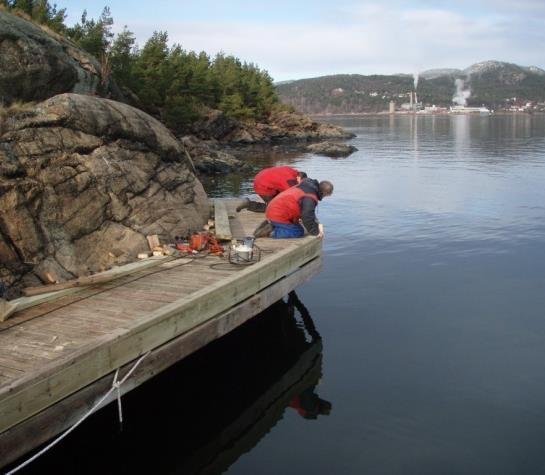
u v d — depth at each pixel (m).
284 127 62.19
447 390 6.35
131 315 5.86
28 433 4.41
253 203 12.01
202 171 27.97
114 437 5.65
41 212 7.32
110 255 7.74
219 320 6.49
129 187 8.62
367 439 5.45
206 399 6.38
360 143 53.94
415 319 8.59
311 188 8.97
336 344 7.71
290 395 6.37
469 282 10.40
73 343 5.19
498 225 15.27
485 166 30.95
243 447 5.41
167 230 8.79
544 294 9.66
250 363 7.24
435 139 58.28
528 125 95.44
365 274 10.94
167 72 43.38
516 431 5.50
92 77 19.44
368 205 18.75
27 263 6.81
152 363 5.55
